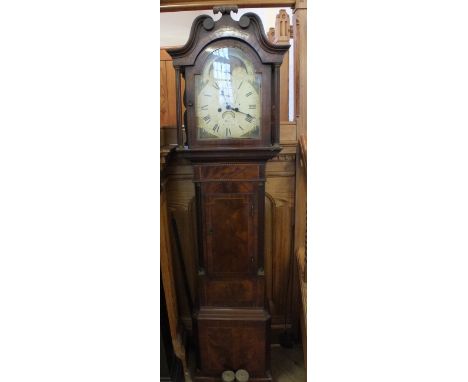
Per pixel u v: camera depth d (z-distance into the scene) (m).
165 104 1.74
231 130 1.37
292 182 1.74
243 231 1.46
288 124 1.69
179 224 1.77
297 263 1.72
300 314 1.80
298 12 1.55
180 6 1.56
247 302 1.53
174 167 1.72
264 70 1.32
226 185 1.42
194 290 1.83
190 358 1.70
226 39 1.30
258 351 1.55
